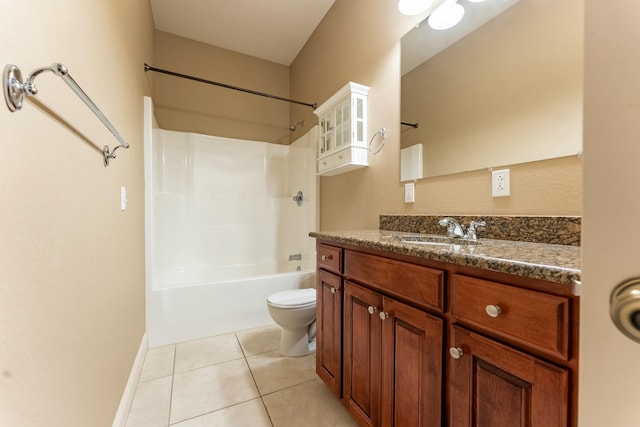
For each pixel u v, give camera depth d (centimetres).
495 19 119
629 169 28
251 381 154
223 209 290
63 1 73
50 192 65
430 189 147
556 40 99
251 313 225
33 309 57
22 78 53
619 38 28
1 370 47
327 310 138
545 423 56
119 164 127
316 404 136
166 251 258
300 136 307
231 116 306
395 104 168
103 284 101
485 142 121
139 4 181
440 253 77
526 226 104
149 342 192
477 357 69
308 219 282
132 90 159
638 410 28
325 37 251
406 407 90
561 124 97
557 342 53
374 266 105
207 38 286
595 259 30
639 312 26
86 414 84
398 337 94
